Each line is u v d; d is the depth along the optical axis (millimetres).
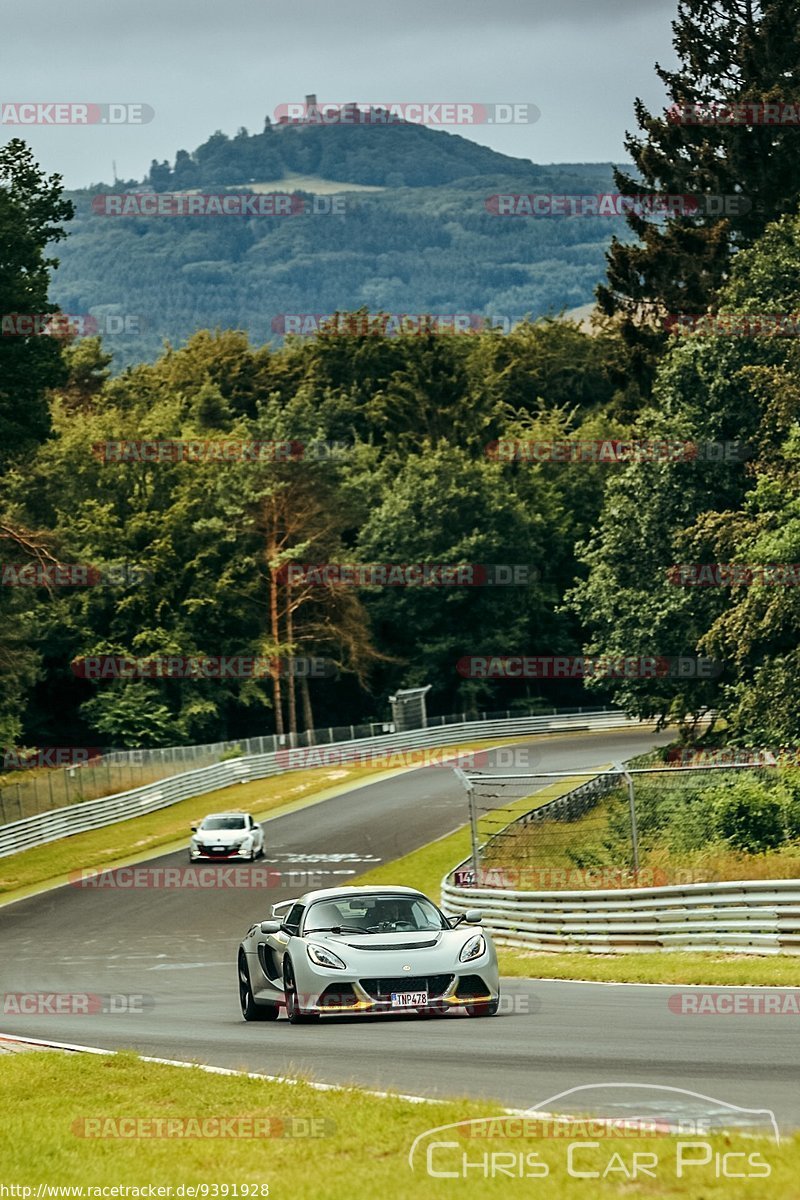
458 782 83000
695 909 29016
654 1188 8875
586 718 117875
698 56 87625
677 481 63875
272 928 21375
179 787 83750
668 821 46344
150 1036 20656
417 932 20453
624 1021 18406
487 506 123688
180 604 110312
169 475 113625
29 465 95812
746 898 27656
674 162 87625
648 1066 14102
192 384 156500
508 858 45750
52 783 74562
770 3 83438
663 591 63719
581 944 32312
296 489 115688
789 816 41156
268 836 69688
